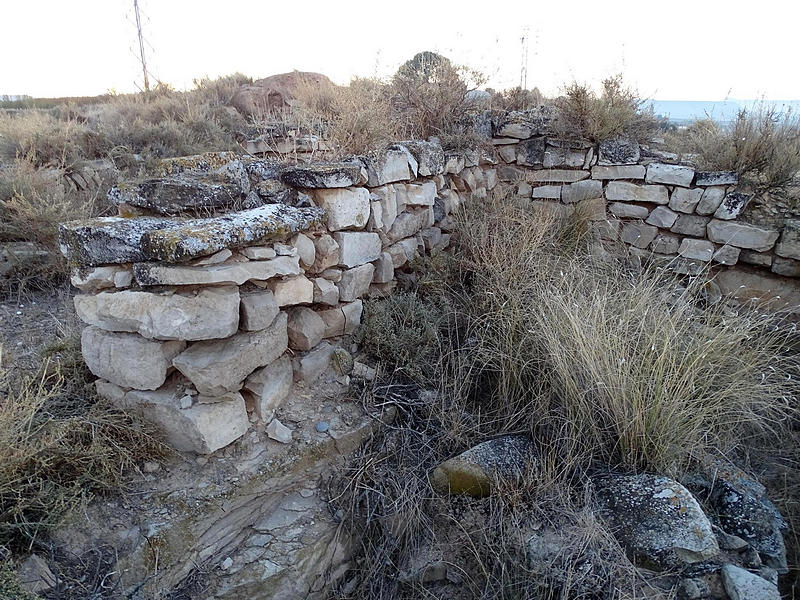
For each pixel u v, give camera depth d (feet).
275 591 7.14
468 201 15.28
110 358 7.72
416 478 8.32
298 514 7.84
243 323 7.85
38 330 11.30
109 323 7.64
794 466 9.60
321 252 9.48
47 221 13.55
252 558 7.25
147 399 7.66
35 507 6.47
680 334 9.36
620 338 8.72
